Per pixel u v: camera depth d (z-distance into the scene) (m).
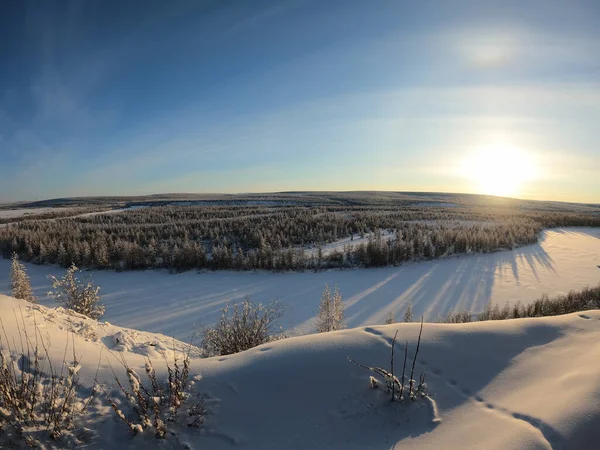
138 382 3.29
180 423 2.94
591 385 2.99
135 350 5.77
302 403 3.14
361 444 2.74
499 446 2.51
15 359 3.73
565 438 2.53
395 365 3.54
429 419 2.93
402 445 2.69
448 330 4.09
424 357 3.64
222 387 3.36
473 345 3.85
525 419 2.77
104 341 5.85
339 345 3.82
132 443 2.74
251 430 2.90
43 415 2.93
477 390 3.26
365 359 3.60
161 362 4.05
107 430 2.87
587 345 3.87
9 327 4.68
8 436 2.70
